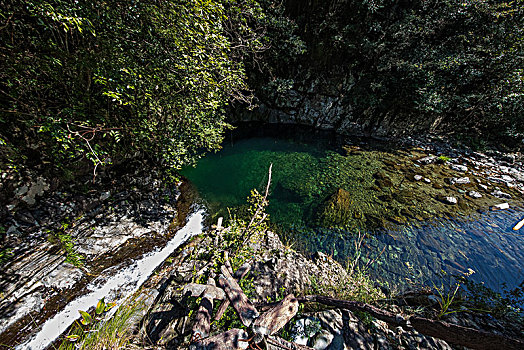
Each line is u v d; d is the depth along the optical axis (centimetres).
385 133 1408
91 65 348
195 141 641
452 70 1136
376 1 1060
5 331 295
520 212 758
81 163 488
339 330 322
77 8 258
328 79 1360
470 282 491
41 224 412
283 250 536
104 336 295
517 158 1195
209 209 661
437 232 646
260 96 1398
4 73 323
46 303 334
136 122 493
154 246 485
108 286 382
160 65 369
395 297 437
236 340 254
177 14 309
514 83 1079
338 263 527
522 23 985
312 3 1114
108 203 516
